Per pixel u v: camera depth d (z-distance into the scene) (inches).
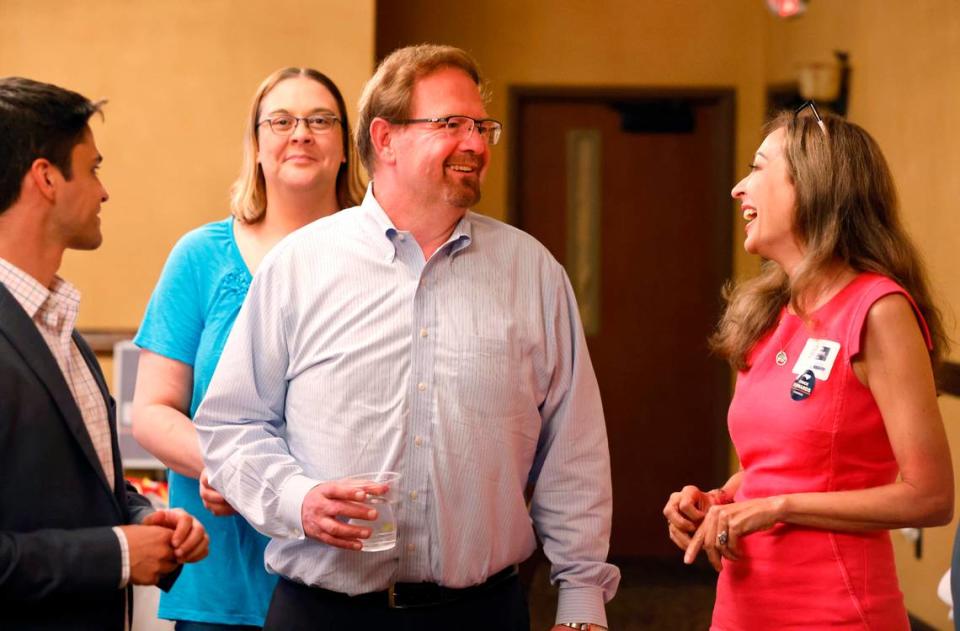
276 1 283.4
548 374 117.6
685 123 354.9
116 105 282.4
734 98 352.5
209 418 115.4
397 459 110.6
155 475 236.4
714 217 356.5
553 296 118.6
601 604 117.6
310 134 139.2
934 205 236.7
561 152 358.9
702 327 358.3
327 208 144.2
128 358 219.5
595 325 360.2
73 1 281.1
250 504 111.1
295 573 112.6
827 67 288.4
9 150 94.5
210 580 131.0
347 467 110.9
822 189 112.3
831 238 111.3
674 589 309.4
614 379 360.2
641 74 354.3
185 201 283.9
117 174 283.4
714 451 358.0
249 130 143.3
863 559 109.4
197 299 136.2
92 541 93.4
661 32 353.7
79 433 95.0
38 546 90.2
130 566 94.8
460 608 112.8
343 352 111.8
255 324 115.2
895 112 257.8
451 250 115.3
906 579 247.9
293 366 114.6
